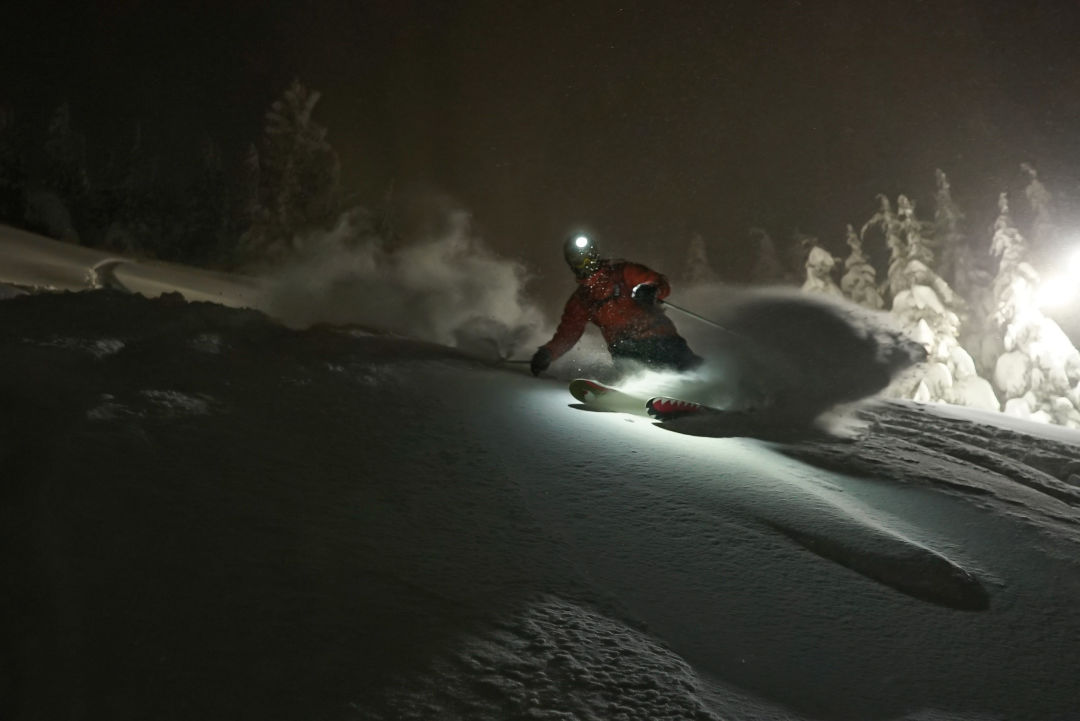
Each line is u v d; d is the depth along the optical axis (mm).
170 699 1641
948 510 4113
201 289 14930
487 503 3111
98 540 2098
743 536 3219
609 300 6207
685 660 2254
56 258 14531
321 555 2369
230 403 3555
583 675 2037
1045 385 26016
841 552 3240
